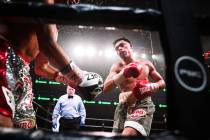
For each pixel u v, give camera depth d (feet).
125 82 11.79
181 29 2.56
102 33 26.61
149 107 11.50
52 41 5.00
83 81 6.13
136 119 11.27
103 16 2.82
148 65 12.12
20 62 5.65
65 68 5.51
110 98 26.94
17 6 2.79
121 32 26.22
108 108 27.89
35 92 26.25
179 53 2.46
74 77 5.82
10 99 4.91
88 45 27.58
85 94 6.36
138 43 26.04
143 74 11.73
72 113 21.72
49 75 7.20
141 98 10.94
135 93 11.01
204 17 2.70
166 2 2.68
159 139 2.14
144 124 11.27
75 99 22.13
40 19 2.90
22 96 5.92
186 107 2.28
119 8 2.81
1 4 2.77
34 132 2.21
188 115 2.25
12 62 5.38
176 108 2.26
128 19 2.82
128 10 2.80
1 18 2.94
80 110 22.13
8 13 2.82
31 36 5.79
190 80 2.39
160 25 2.69
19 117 6.05
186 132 2.18
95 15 2.82
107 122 27.78
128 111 11.62
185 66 2.43
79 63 28.37
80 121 21.98
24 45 5.69
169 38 2.49
